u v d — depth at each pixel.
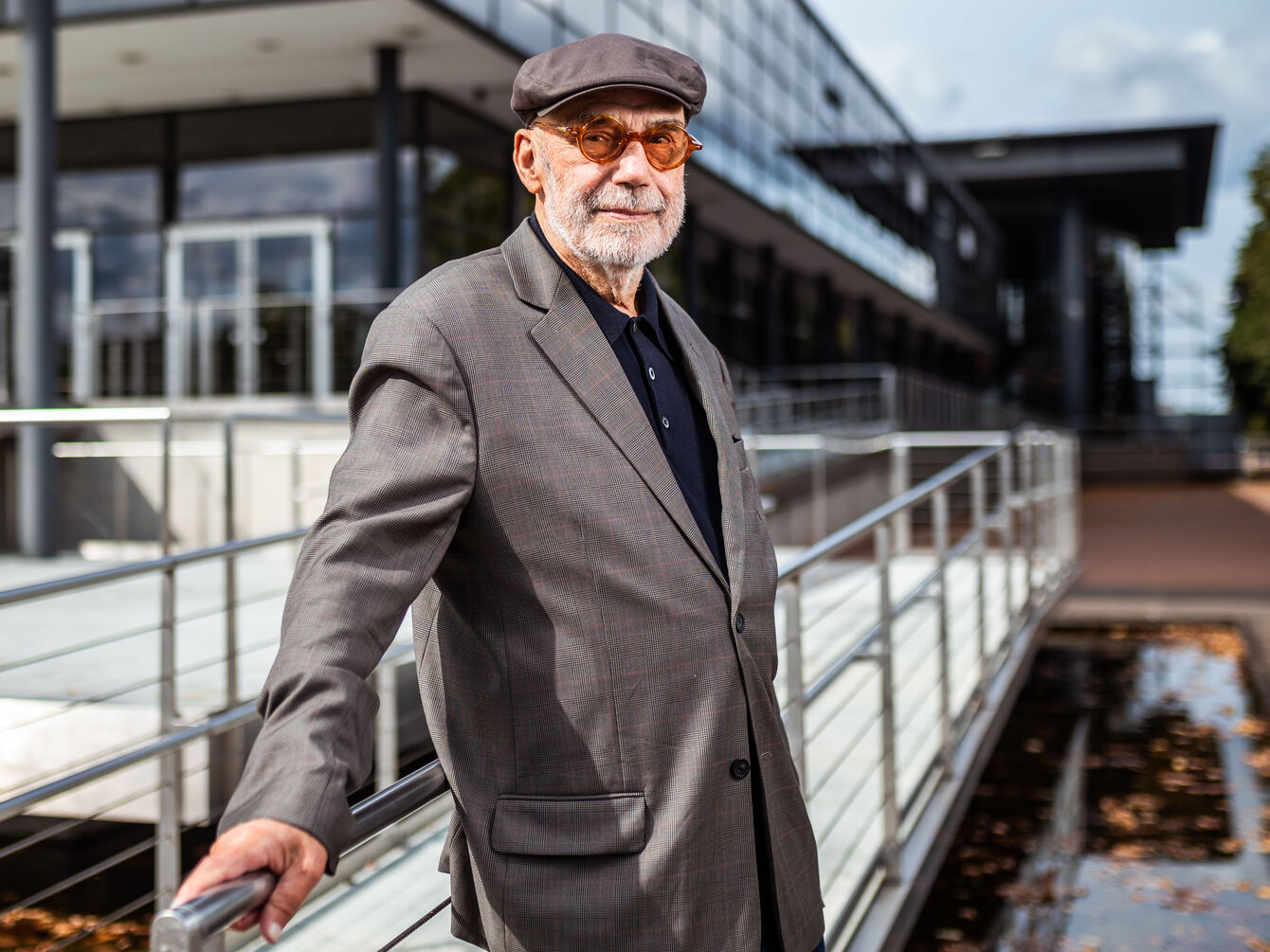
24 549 9.09
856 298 24.94
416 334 1.25
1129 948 3.92
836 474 13.01
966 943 3.98
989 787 5.79
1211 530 17.59
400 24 9.79
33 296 9.28
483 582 1.29
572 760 1.28
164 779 3.11
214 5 9.46
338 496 1.16
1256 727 6.78
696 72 1.44
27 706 4.19
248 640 5.40
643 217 1.41
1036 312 43.22
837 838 3.74
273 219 11.98
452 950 2.74
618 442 1.32
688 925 1.28
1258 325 18.52
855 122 22.14
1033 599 7.04
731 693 1.35
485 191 12.41
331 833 0.94
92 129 12.45
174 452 9.49
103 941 3.82
